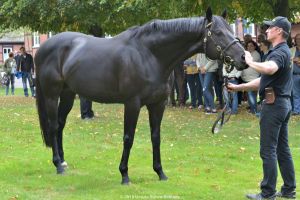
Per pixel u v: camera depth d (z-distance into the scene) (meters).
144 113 14.66
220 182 6.88
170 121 12.76
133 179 6.93
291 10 17.48
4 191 6.41
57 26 19.66
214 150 8.97
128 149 6.52
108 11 17.30
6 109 16.05
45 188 6.58
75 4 17.45
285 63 5.57
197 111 14.86
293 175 6.07
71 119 13.17
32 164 7.94
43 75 7.31
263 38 12.24
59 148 7.68
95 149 9.12
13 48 55.44
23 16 19.22
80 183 6.79
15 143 9.72
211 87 13.99
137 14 17.16
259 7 15.55
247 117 13.28
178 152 8.81
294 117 12.94
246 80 13.04
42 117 7.50
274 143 5.74
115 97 6.51
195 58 15.33
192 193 6.27
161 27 6.30
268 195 5.83
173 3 13.55
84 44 6.86
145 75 6.25
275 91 5.65
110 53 6.49
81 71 6.71
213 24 6.09
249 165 7.91
